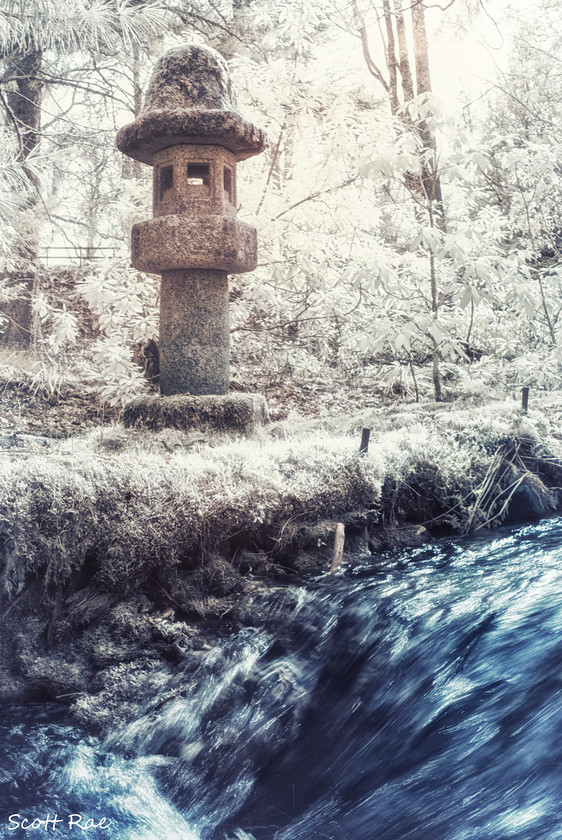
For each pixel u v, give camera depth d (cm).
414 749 247
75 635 327
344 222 680
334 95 663
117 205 684
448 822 208
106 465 361
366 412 659
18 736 282
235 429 467
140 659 319
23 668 312
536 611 299
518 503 459
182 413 463
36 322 935
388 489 427
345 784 245
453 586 345
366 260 629
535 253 725
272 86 653
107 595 337
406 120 736
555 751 213
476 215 767
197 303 487
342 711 282
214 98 471
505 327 729
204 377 489
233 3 1009
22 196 556
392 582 360
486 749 230
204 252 465
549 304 713
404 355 781
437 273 710
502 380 664
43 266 1118
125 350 655
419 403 692
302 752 266
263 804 245
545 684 244
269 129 656
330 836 221
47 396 809
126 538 338
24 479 331
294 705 287
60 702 305
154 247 469
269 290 688
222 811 246
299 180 705
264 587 359
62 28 556
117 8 583
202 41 646
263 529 379
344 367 906
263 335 812
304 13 682
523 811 200
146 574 345
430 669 283
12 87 895
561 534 418
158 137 462
